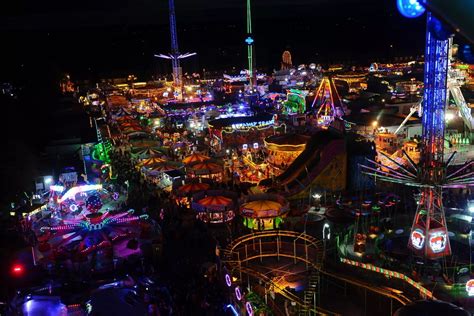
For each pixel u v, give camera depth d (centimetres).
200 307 2356
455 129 5822
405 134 5972
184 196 4256
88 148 6606
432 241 2667
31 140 8112
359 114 6600
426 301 1842
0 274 2966
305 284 2722
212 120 6644
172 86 11262
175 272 2855
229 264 2738
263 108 8488
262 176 5097
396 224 3344
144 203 4256
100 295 2283
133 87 12300
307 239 2967
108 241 3228
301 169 4394
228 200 3809
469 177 2672
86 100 11588
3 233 3644
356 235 2947
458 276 2542
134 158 5719
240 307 2236
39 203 4200
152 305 2164
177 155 6059
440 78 2581
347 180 4322
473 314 2220
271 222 3669
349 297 2611
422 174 2656
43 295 2592
